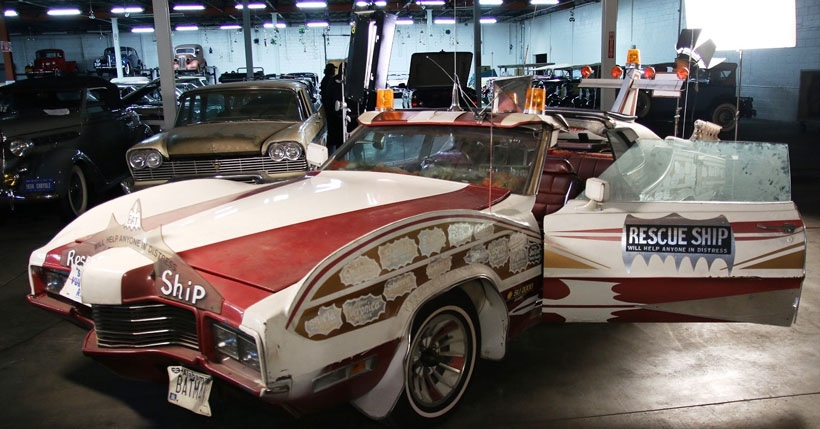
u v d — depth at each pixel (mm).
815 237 6234
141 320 2523
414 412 2752
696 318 3170
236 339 2264
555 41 33562
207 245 2695
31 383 3373
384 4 26891
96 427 2926
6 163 6688
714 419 2973
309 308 2238
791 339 3896
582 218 3164
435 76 13117
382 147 3941
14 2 29188
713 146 3238
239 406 3117
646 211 3148
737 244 3047
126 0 29188
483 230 2930
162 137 6758
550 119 3502
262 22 37375
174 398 2496
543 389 3277
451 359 2961
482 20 33531
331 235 2730
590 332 4055
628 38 27562
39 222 7527
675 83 4969
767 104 19234
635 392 3242
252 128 6930
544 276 3176
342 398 2434
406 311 2551
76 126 7477
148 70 34688
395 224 2561
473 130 3678
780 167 3141
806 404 3109
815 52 17203
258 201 3262
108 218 3312
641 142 3287
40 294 3168
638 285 3129
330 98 10422
